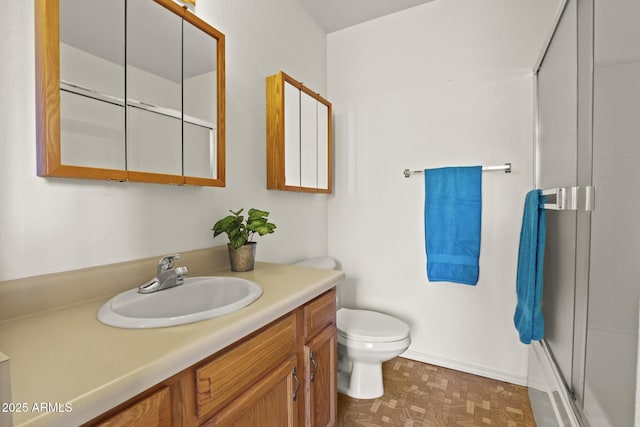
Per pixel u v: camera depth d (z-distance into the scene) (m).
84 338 0.63
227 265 1.36
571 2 1.13
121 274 0.95
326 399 1.18
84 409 0.44
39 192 0.80
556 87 1.32
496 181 1.78
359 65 2.19
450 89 1.90
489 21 1.80
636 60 0.67
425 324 2.00
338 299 1.96
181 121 1.14
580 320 1.00
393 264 2.10
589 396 0.91
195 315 0.72
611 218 0.79
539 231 1.29
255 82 1.55
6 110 0.74
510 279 1.76
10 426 0.34
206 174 1.23
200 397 0.65
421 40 1.98
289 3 1.85
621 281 0.72
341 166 2.27
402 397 1.62
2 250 0.74
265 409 0.84
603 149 0.85
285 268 1.34
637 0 0.67
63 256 0.84
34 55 0.79
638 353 0.63
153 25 1.05
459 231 1.82
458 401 1.59
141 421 0.54
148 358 0.55
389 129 2.09
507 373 1.77
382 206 2.13
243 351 0.76
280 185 1.60
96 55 0.89
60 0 0.81
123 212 0.99
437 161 1.94
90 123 0.87
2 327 0.68
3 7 0.74
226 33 1.38
